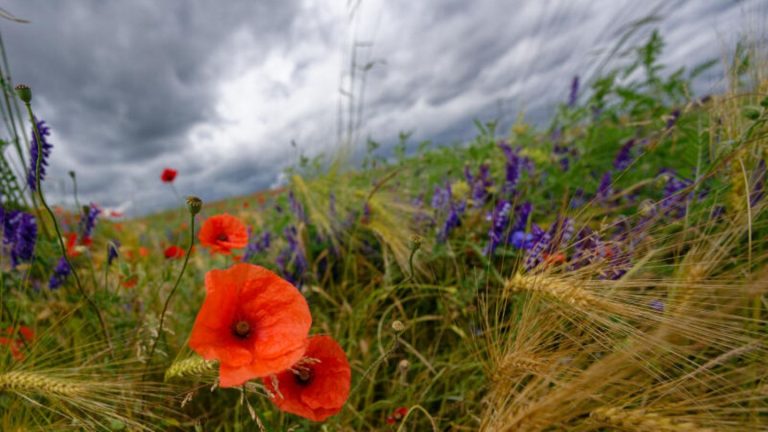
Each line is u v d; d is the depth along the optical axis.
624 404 0.26
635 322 0.29
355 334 0.56
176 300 0.62
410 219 0.77
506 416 0.29
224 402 0.48
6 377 0.33
